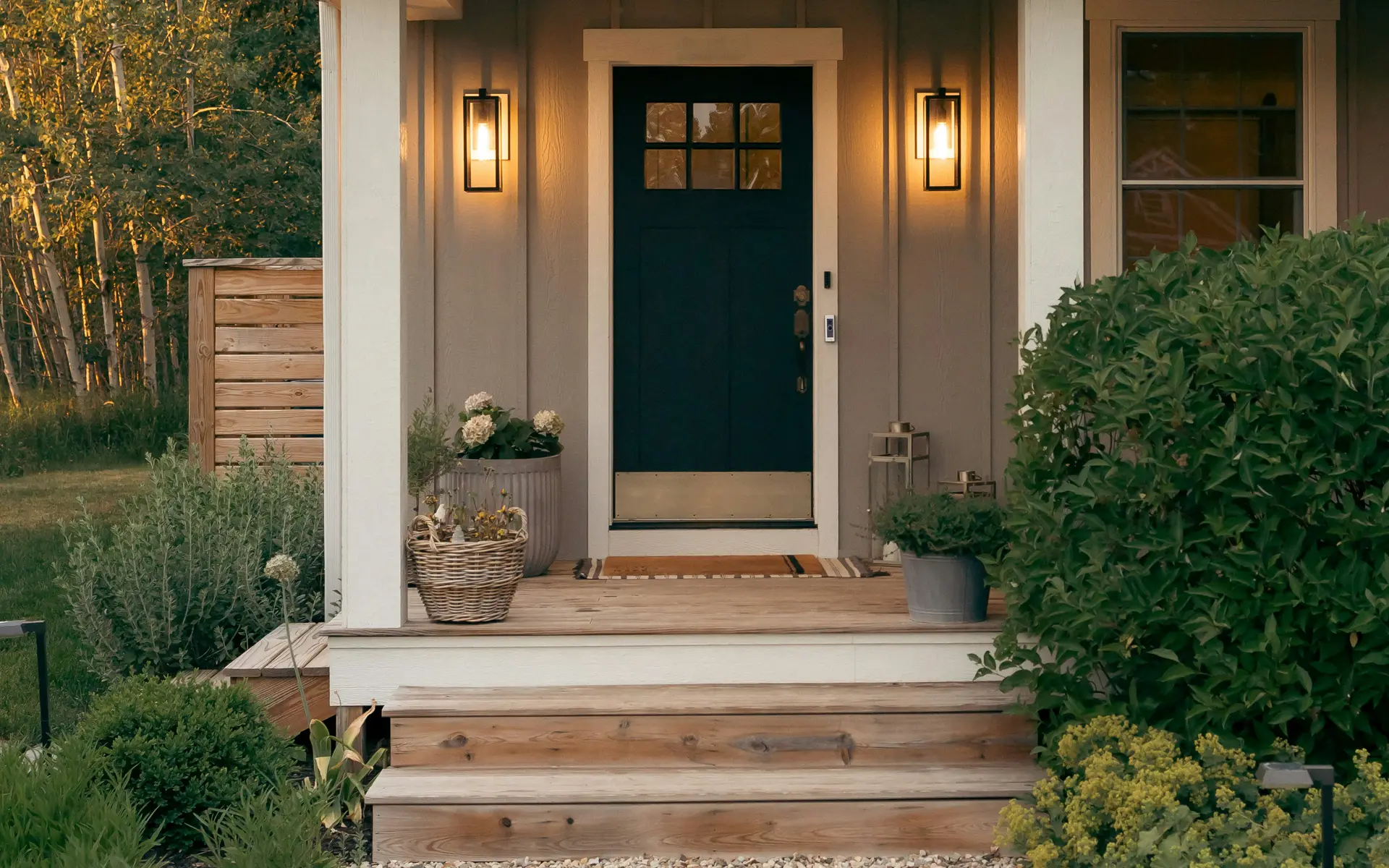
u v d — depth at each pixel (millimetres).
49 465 14391
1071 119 4367
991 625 4422
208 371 6980
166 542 5633
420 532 4570
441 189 5926
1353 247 3803
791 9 5938
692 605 4828
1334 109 5625
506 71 5898
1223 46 5652
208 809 3627
